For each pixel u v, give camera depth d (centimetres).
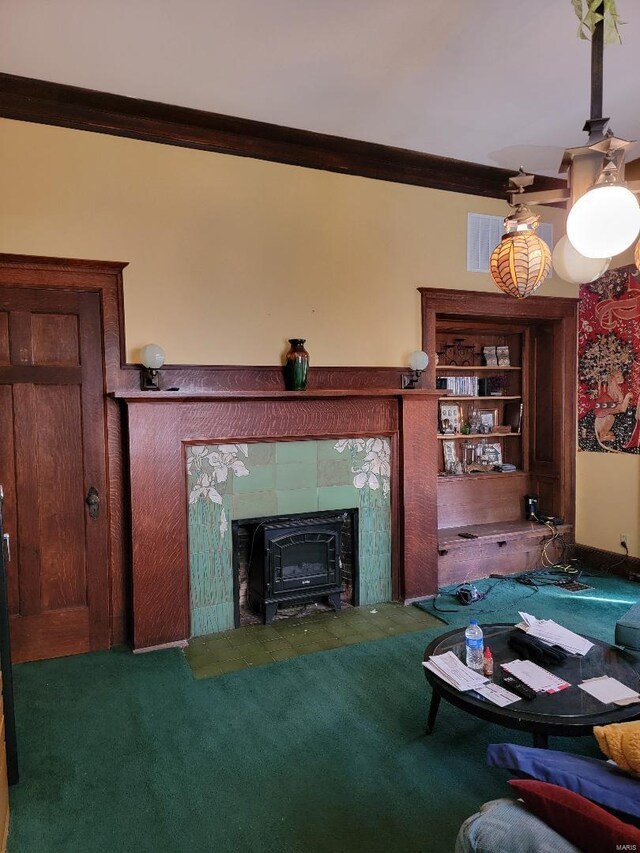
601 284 468
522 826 113
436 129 366
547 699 199
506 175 439
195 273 351
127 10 248
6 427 314
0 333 312
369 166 398
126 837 187
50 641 325
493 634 260
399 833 187
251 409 359
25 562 319
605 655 236
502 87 316
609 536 469
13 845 184
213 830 189
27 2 241
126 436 332
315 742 238
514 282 213
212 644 338
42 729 249
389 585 411
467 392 493
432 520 416
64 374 325
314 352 387
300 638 345
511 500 514
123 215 332
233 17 254
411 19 257
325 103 332
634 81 311
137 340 338
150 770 221
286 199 375
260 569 369
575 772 126
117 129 327
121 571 342
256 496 367
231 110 338
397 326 416
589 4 182
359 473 399
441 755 229
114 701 272
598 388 474
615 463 462
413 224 419
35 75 298
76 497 330
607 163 184
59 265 319
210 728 249
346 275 396
